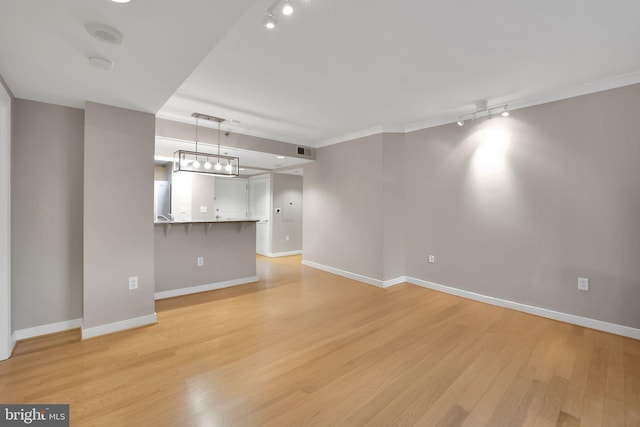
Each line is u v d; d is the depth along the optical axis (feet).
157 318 10.71
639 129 9.02
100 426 5.42
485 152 12.46
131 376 7.04
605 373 7.23
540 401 6.20
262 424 5.50
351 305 12.23
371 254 15.60
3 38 5.80
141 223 10.03
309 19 6.46
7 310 7.85
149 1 4.76
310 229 19.66
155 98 8.91
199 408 5.93
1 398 6.23
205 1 4.79
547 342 8.91
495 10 6.17
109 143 9.43
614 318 9.53
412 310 11.67
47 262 9.37
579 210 10.16
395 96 10.97
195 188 20.62
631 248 9.24
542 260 11.00
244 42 7.40
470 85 9.99
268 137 16.70
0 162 7.82
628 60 8.26
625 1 5.85
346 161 16.99
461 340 9.04
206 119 13.62
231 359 7.86
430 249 14.57
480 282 12.75
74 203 9.78
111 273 9.49
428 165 14.47
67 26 5.44
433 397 6.32
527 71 8.96
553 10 6.15
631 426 5.49
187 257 13.78
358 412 5.85
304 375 7.12
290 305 12.22
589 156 9.93
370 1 5.86
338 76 9.30
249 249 15.80
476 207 12.81
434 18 6.45
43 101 9.16
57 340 8.92
